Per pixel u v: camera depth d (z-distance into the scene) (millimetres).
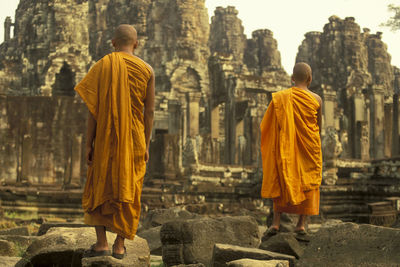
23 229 9445
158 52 59719
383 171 22172
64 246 5410
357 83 62094
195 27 60125
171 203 21188
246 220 6684
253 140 38938
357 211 21125
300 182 5695
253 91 38594
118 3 63812
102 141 4043
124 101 4082
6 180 25047
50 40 57156
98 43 69312
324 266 5227
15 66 60000
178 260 6258
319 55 65250
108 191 4008
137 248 4848
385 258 4922
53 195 20125
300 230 6031
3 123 25375
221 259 5473
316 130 5859
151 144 32500
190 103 41656
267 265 4578
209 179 24234
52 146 25859
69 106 26266
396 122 40375
